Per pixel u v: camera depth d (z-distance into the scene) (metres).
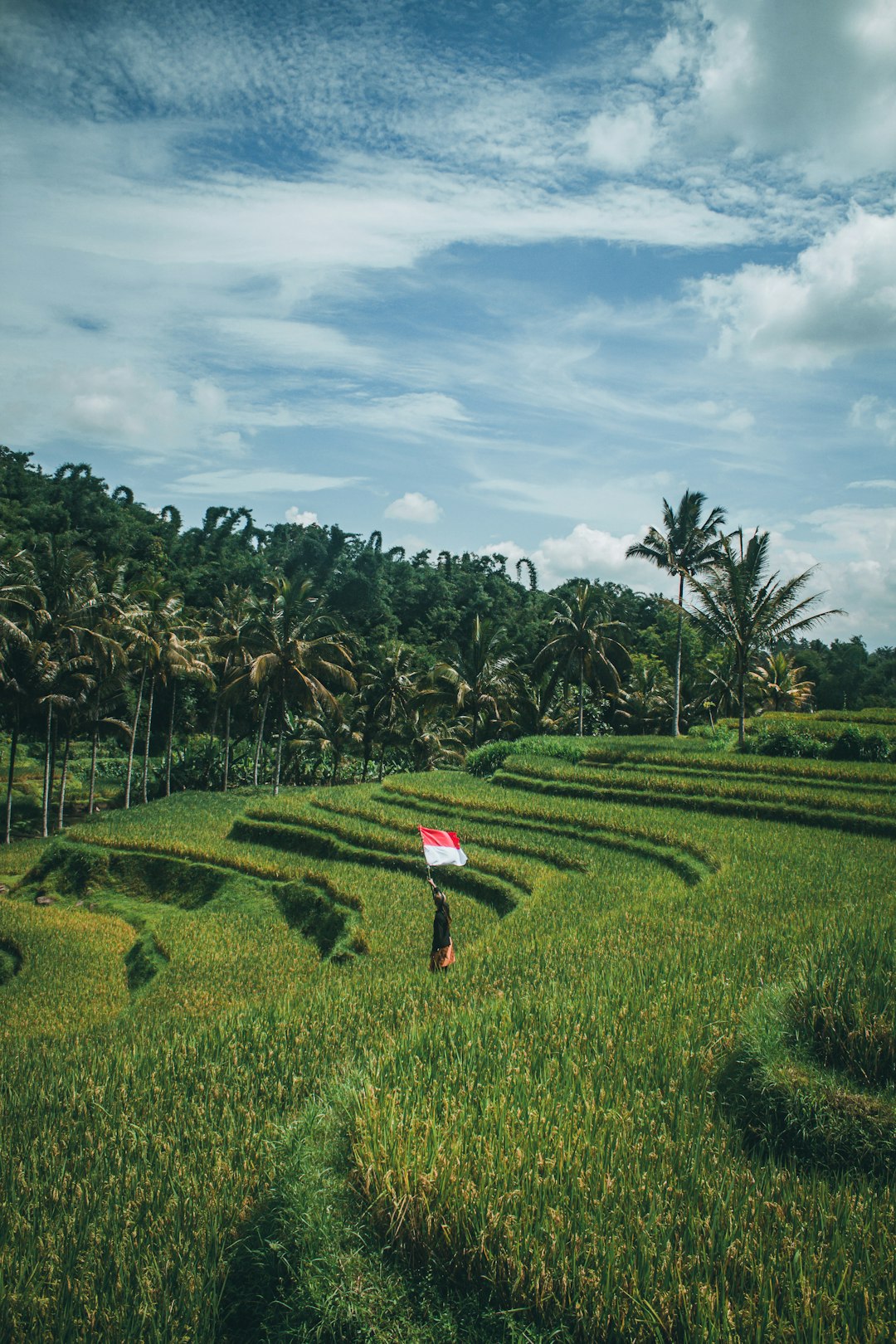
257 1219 6.61
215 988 20.38
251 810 35.78
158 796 57.97
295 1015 12.34
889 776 29.25
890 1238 5.60
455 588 107.38
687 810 29.30
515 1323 5.09
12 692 40.19
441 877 25.62
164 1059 10.97
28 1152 8.26
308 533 106.50
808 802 27.16
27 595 40.03
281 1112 9.05
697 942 13.50
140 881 32.12
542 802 31.64
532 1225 5.62
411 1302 5.50
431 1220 5.73
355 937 21.42
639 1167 6.31
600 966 12.69
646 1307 4.94
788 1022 8.26
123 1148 8.27
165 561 86.00
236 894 29.06
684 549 43.94
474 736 54.59
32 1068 11.80
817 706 84.25
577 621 48.25
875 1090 7.34
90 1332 5.66
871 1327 4.78
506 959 14.20
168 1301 5.84
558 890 21.16
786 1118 7.10
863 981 8.33
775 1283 5.18
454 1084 7.54
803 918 14.77
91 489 94.88
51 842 39.47
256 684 45.28
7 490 88.56
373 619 94.56
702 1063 8.27
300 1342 5.50
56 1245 6.53
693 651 68.88
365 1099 7.08
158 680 56.47
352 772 67.38
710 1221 5.68
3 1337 5.59
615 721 62.09
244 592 60.38
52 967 22.95
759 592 36.09
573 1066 7.99
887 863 20.34
